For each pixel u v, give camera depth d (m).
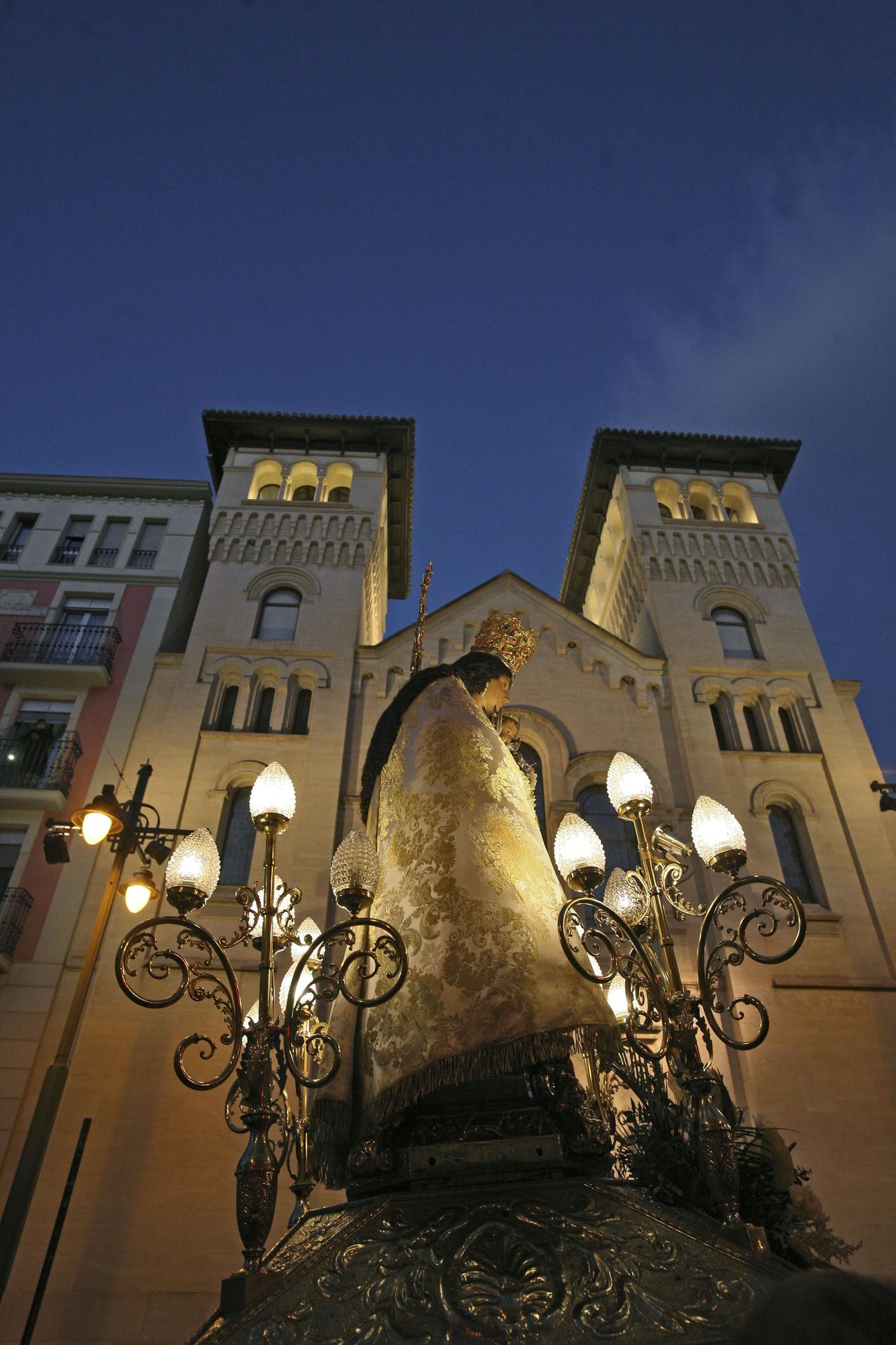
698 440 26.61
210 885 5.51
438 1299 2.66
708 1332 2.55
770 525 25.11
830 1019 15.39
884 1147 13.91
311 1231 3.32
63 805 18.16
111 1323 11.77
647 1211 3.15
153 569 23.52
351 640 21.20
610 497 27.52
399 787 4.41
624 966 5.49
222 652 20.81
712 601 23.05
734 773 19.17
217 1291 12.09
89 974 11.16
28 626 21.89
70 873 17.11
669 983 5.36
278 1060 4.42
